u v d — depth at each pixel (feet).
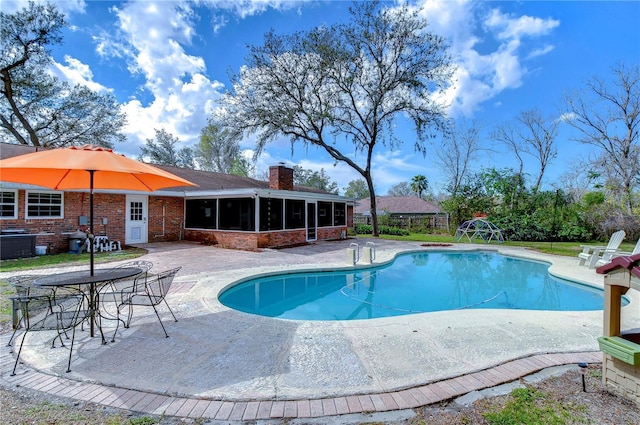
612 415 7.82
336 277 30.04
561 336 13.20
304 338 12.92
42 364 10.49
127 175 15.08
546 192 65.16
